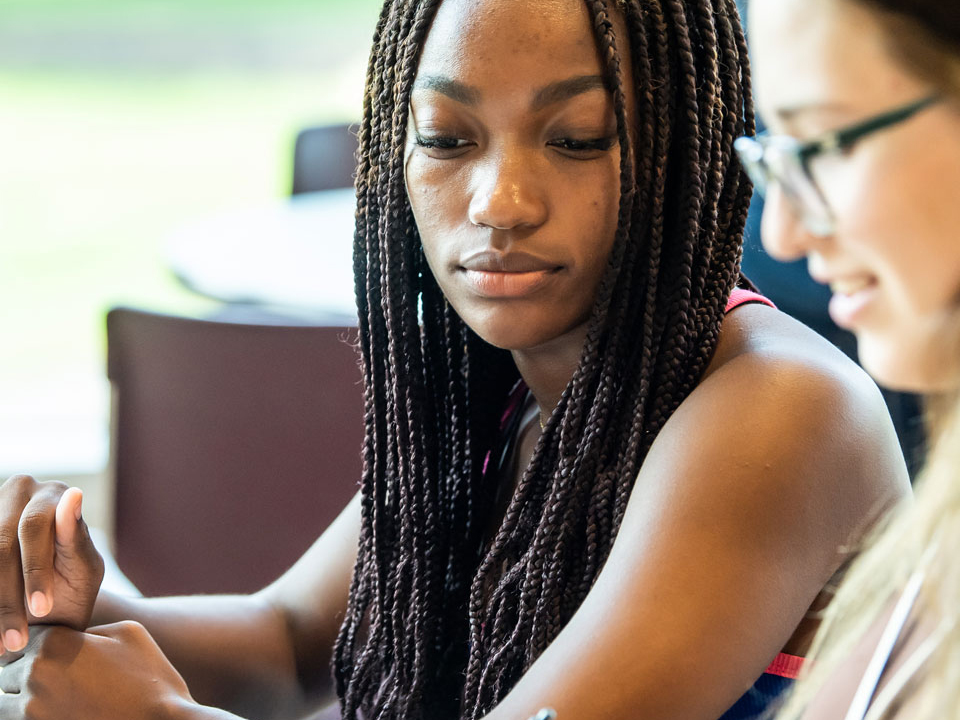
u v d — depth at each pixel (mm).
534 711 833
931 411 683
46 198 5898
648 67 919
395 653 1099
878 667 702
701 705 828
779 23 627
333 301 1849
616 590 857
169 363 1704
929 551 688
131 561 1822
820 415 876
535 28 889
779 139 641
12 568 1077
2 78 7840
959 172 592
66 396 3682
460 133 936
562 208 919
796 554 853
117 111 7363
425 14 930
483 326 968
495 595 1001
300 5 9336
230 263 2104
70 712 1019
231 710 1237
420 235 1006
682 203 939
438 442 1111
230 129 7133
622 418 958
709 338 954
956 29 574
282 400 1683
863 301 643
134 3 9312
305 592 1267
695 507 857
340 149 2893
